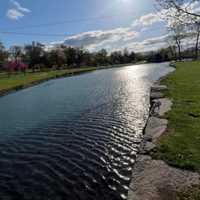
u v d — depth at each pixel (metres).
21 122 15.14
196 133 7.98
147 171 5.68
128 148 9.78
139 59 140.88
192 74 27.64
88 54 108.50
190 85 18.98
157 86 20.06
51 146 10.58
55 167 8.52
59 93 27.58
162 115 10.56
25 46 91.81
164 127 8.91
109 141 10.67
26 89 34.44
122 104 18.16
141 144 7.67
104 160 8.80
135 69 69.25
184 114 10.40
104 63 117.25
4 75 62.59
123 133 11.63
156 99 14.85
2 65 73.19
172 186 4.98
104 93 24.77
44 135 12.16
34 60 90.00
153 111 11.63
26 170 8.48
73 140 11.11
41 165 8.77
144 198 4.66
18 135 12.47
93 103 19.59
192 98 13.77
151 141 7.64
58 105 19.97
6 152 10.23
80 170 8.16
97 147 10.07
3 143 11.38
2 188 7.39
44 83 42.59
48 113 17.12
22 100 24.20
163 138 7.77
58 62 91.94
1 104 22.53
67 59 97.56
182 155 6.37
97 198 6.55
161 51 118.12
